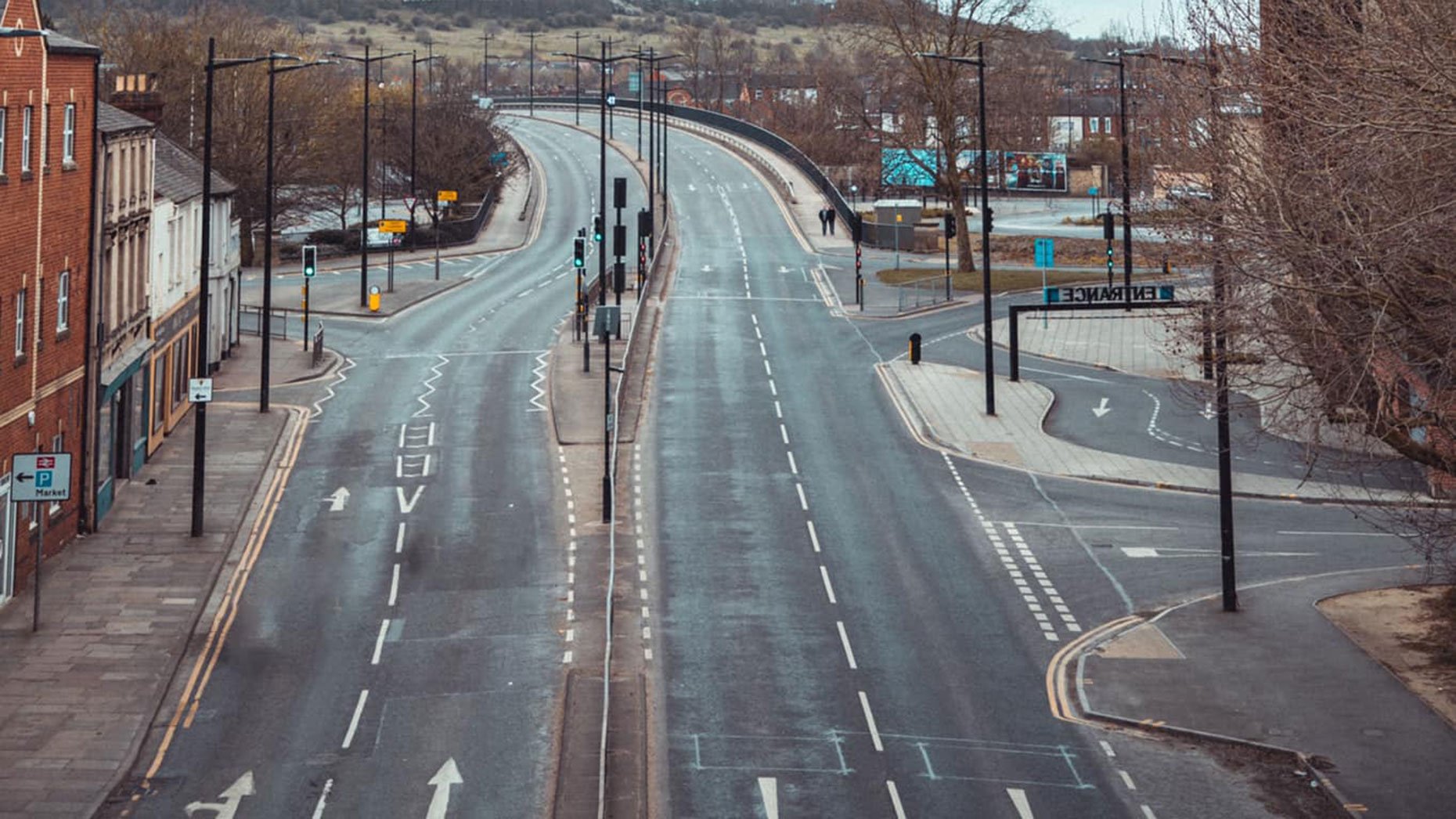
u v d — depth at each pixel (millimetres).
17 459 30812
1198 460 48719
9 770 24609
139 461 45469
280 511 41781
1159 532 40812
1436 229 21859
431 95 124750
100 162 39562
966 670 30375
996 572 37125
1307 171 23797
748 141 145000
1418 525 31859
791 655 31031
